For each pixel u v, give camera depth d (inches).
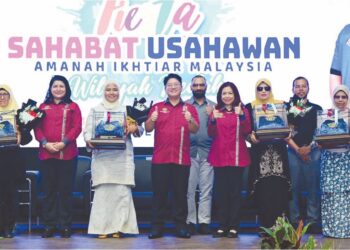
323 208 368.2
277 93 403.5
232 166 359.9
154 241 350.6
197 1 403.2
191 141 381.4
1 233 363.6
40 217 397.7
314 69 402.9
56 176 363.3
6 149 358.3
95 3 402.9
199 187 382.9
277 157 360.5
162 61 403.2
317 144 365.1
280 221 281.1
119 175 362.3
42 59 401.4
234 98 363.6
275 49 403.5
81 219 402.0
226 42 403.5
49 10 402.3
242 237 364.5
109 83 362.9
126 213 362.6
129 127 359.6
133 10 403.5
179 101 363.3
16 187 364.8
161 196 361.4
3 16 400.5
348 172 365.1
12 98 360.8
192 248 329.1
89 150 363.6
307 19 403.2
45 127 361.7
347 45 401.7
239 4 403.9
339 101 361.1
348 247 335.9
